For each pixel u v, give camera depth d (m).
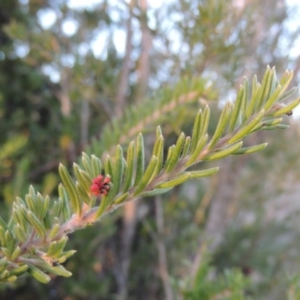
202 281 0.35
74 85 0.55
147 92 0.61
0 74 0.83
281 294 0.77
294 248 0.91
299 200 1.03
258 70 0.61
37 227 0.12
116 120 0.32
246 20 0.45
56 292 0.69
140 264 0.75
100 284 0.63
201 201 0.86
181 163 0.12
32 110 0.89
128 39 0.57
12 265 0.12
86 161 0.12
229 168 0.71
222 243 0.82
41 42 0.50
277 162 0.93
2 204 0.50
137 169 0.12
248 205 0.93
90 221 0.12
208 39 0.39
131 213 0.70
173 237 0.72
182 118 0.34
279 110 0.12
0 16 0.90
